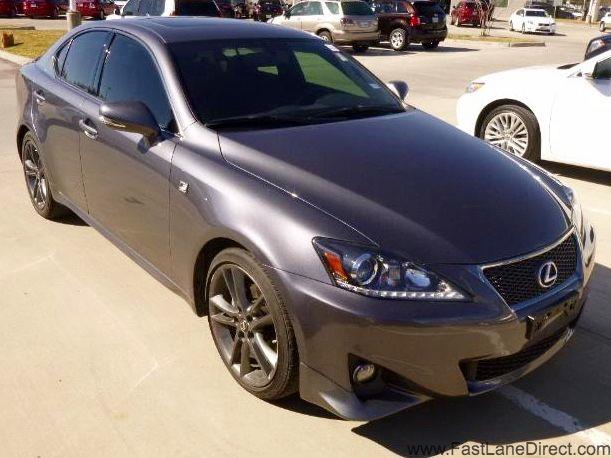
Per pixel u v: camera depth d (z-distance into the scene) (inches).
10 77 514.3
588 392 122.9
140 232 145.3
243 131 132.0
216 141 127.7
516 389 123.6
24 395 120.3
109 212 158.2
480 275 100.8
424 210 108.7
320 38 178.7
